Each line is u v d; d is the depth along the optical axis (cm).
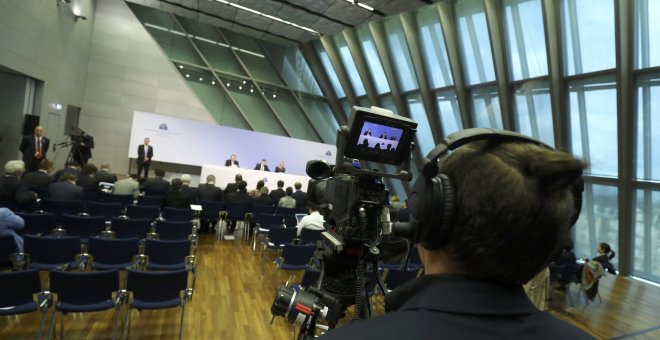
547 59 648
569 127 695
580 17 623
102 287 275
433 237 49
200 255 553
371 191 109
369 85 1077
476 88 821
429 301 44
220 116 1283
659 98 574
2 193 447
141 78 1202
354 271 118
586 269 520
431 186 49
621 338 402
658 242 630
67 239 336
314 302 109
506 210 42
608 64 607
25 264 332
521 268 44
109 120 1174
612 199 681
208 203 640
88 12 1106
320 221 495
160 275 286
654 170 603
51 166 612
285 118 1354
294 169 1239
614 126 636
